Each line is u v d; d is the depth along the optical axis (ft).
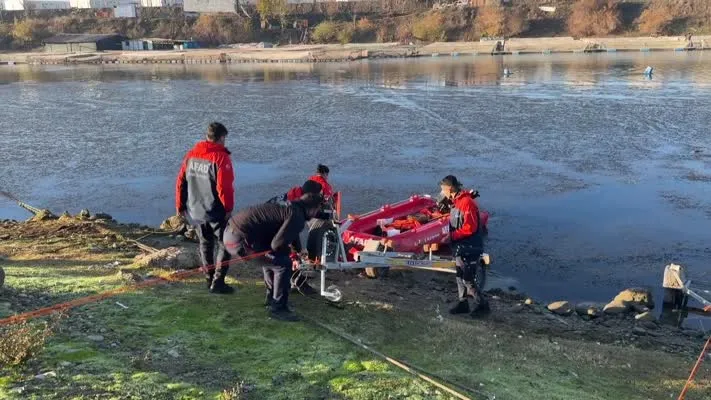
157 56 253.85
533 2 298.15
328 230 29.01
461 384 17.44
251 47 284.00
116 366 15.93
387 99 112.16
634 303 31.68
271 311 20.95
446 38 282.77
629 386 19.97
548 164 62.08
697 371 22.52
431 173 59.77
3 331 17.17
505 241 41.29
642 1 284.20
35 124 90.99
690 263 37.47
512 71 162.91
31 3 371.15
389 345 20.24
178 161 66.23
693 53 214.90
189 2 330.75
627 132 76.33
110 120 94.07
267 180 58.44
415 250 34.63
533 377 19.19
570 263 37.58
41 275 24.70
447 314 26.78
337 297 24.03
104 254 30.81
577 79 136.77
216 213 22.15
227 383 15.80
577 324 28.78
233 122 90.89
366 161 65.05
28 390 14.05
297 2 325.62
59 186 57.21
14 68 228.22
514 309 29.76
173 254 27.58
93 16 333.01
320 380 16.57
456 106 100.73
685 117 84.64
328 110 100.58
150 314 20.25
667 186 53.72
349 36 292.81
